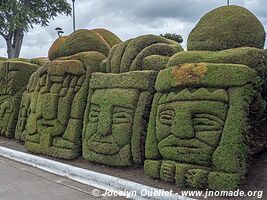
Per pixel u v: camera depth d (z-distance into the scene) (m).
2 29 27.31
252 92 5.70
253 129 6.90
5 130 12.02
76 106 8.62
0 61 13.23
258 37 6.46
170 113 6.23
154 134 6.58
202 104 5.81
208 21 6.79
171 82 6.29
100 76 8.12
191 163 5.91
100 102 7.86
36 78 10.41
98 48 9.31
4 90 12.29
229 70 5.71
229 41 6.40
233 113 5.56
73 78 8.92
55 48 10.02
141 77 7.20
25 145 10.05
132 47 7.82
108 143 7.52
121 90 7.50
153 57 7.38
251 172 6.41
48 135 9.16
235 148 5.47
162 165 6.31
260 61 6.02
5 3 25.92
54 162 8.41
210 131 5.70
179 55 6.55
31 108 10.11
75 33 9.59
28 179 7.65
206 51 6.41
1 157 10.38
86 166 8.00
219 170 5.57
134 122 7.15
